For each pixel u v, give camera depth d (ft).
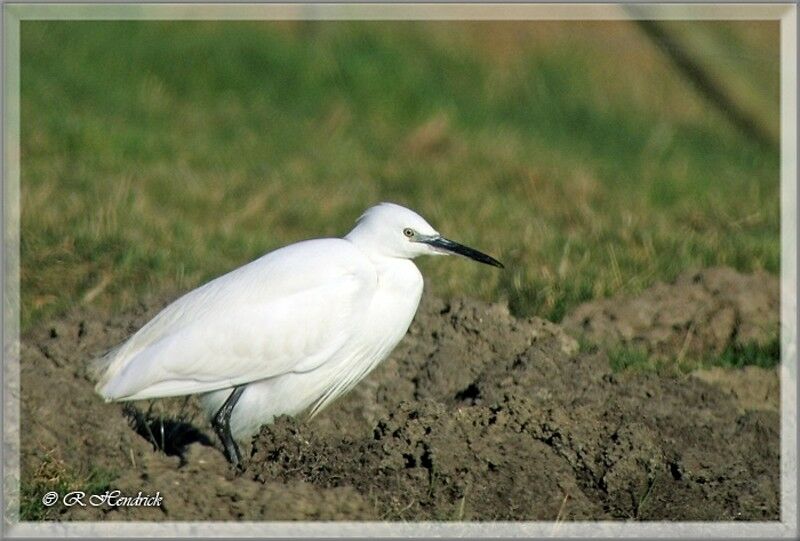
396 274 31.96
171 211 52.37
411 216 31.86
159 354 29.76
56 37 77.41
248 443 32.24
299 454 28.50
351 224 53.31
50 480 28.40
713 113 82.43
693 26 84.02
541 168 62.80
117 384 29.68
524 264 46.29
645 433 29.91
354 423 33.81
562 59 86.38
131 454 29.68
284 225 53.06
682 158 74.33
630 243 49.73
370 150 67.67
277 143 67.36
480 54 86.12
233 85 77.10
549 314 40.93
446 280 44.52
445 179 61.16
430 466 28.22
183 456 29.94
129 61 76.59
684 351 38.86
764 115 80.07
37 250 44.16
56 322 37.73
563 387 32.65
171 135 66.08
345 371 32.04
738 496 29.12
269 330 30.12
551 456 29.25
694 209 56.75
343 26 85.35
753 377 36.24
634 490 28.99
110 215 48.49
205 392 31.14
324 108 75.61
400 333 32.53
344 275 30.96
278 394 31.27
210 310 30.27
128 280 43.19
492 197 57.77
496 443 29.09
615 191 61.67
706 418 32.27
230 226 50.90
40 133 61.21
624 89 84.48
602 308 41.14
